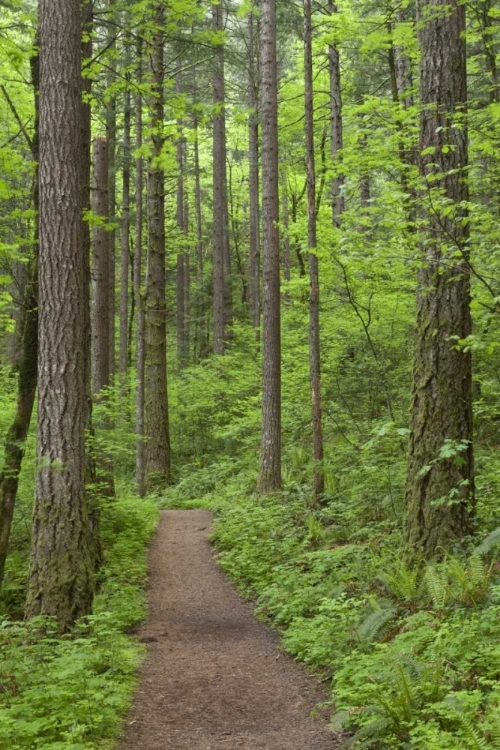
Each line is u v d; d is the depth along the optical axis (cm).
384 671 526
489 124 874
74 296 771
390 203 840
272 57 1420
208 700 581
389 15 1273
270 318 1449
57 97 769
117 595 906
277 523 1190
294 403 1728
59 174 767
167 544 1298
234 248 4125
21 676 548
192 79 2747
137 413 1902
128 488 1938
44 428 765
